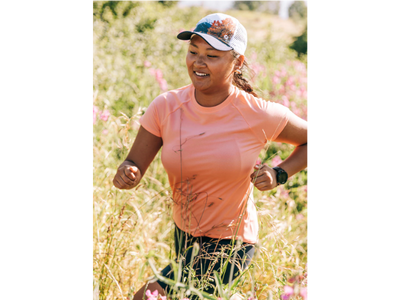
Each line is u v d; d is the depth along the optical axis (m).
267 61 6.99
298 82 5.95
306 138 2.32
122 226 2.53
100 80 4.65
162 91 4.70
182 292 1.84
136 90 4.65
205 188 2.21
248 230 2.30
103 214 2.70
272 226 2.60
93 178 2.96
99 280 2.38
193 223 2.26
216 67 2.08
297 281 1.78
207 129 2.19
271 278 2.60
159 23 7.14
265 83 5.34
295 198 3.86
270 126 2.21
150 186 3.42
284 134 2.29
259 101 2.23
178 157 2.20
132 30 6.56
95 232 2.68
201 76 2.11
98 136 3.38
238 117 2.19
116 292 2.45
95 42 5.52
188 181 2.22
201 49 2.09
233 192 2.22
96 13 6.63
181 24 7.84
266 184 2.19
